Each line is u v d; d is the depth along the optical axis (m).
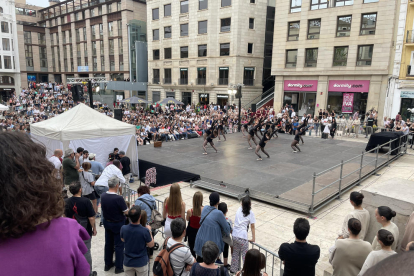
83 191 7.83
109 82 42.72
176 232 3.97
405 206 5.32
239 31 35.44
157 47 43.81
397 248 5.44
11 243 1.02
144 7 50.19
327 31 27.08
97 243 6.61
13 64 56.78
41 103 38.97
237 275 3.73
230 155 14.98
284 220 8.10
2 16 54.03
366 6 24.78
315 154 15.08
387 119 21.97
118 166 8.12
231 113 27.84
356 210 5.05
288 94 31.02
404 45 23.47
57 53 62.47
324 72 27.69
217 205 5.16
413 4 22.64
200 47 38.81
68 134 10.70
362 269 3.69
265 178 11.18
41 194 1.04
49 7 61.19
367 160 13.67
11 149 1.02
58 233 1.12
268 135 13.85
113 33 50.53
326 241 6.98
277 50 30.44
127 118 25.34
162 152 15.73
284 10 29.41
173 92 42.91
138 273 4.39
